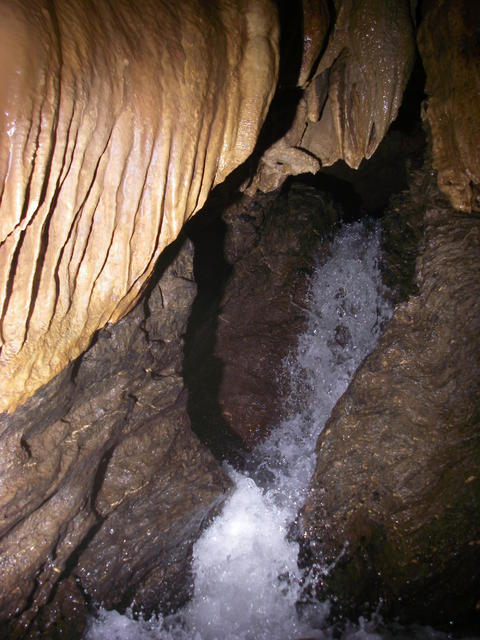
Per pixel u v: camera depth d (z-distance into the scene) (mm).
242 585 4543
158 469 3816
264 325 6477
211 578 4469
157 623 4090
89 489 3363
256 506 5051
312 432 6238
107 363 3236
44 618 3318
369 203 7266
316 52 3523
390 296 5699
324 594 4363
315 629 4238
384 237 5980
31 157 2002
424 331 4199
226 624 4328
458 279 4066
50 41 2012
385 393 4277
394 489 4086
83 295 2574
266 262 6281
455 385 3975
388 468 4145
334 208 6688
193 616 4293
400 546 4008
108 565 3727
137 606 4020
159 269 3480
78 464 3209
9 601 3049
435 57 3975
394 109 3842
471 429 3883
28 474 2902
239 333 6430
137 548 3834
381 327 5820
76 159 2246
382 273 5848
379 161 6574
